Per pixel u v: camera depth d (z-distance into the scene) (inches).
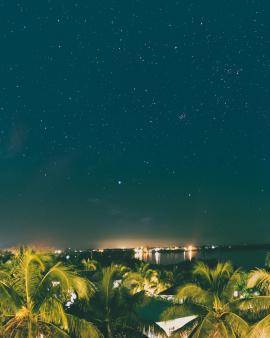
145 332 1186.0
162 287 2878.9
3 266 1244.5
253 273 1107.3
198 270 1272.1
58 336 979.9
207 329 1139.9
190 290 1176.8
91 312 1162.6
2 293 951.6
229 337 1133.1
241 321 1130.0
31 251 1004.6
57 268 966.4
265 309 1143.0
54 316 976.9
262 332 1063.6
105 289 1190.3
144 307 1574.8
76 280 971.9
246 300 1163.9
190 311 1179.9
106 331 1155.9
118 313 1173.7
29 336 952.9
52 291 982.4
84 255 5132.9
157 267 3604.8
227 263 1277.1
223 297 1187.9
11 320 979.9
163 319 1186.0
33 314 985.5
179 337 1189.1
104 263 4372.5
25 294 1001.5
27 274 985.5
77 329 1022.4
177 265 3334.2
